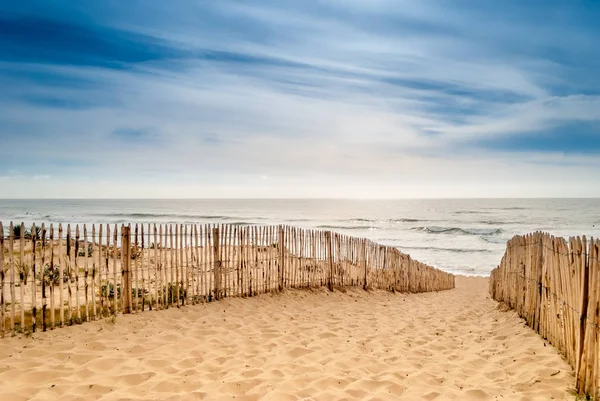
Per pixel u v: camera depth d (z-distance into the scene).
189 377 4.14
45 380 3.91
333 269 10.29
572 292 4.39
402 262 12.87
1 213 69.00
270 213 82.44
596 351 3.63
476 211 83.81
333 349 5.44
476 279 20.62
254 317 6.90
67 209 92.94
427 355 5.51
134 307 6.61
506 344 5.99
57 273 8.87
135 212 78.81
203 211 87.94
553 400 3.79
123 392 3.70
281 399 3.73
